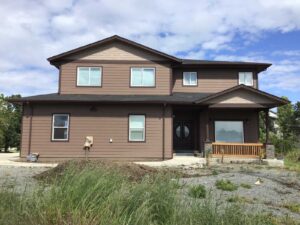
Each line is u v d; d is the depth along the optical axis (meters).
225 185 9.74
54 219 4.60
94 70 20.64
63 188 5.19
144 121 19.17
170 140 19.03
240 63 21.52
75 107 19.14
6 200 4.95
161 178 5.85
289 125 36.47
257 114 20.97
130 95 20.36
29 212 4.59
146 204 4.89
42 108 19.05
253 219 5.11
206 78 21.86
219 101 18.72
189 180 10.71
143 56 20.78
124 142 19.03
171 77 20.86
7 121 34.88
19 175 11.63
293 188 10.27
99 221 4.56
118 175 5.87
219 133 20.84
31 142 18.81
